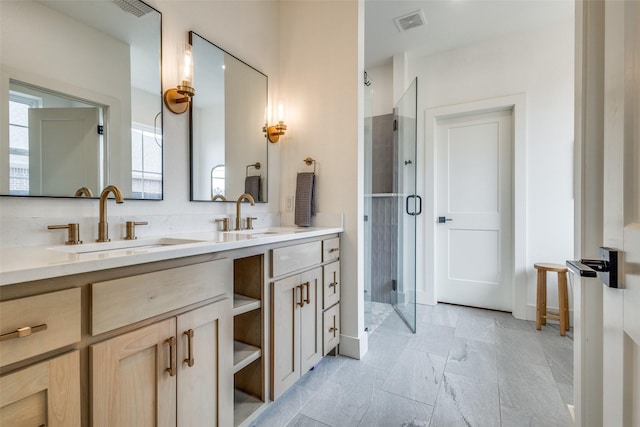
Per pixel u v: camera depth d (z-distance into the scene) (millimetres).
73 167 1165
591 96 971
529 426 1314
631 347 532
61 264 688
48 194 1098
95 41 1237
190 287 1004
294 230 1798
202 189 1669
